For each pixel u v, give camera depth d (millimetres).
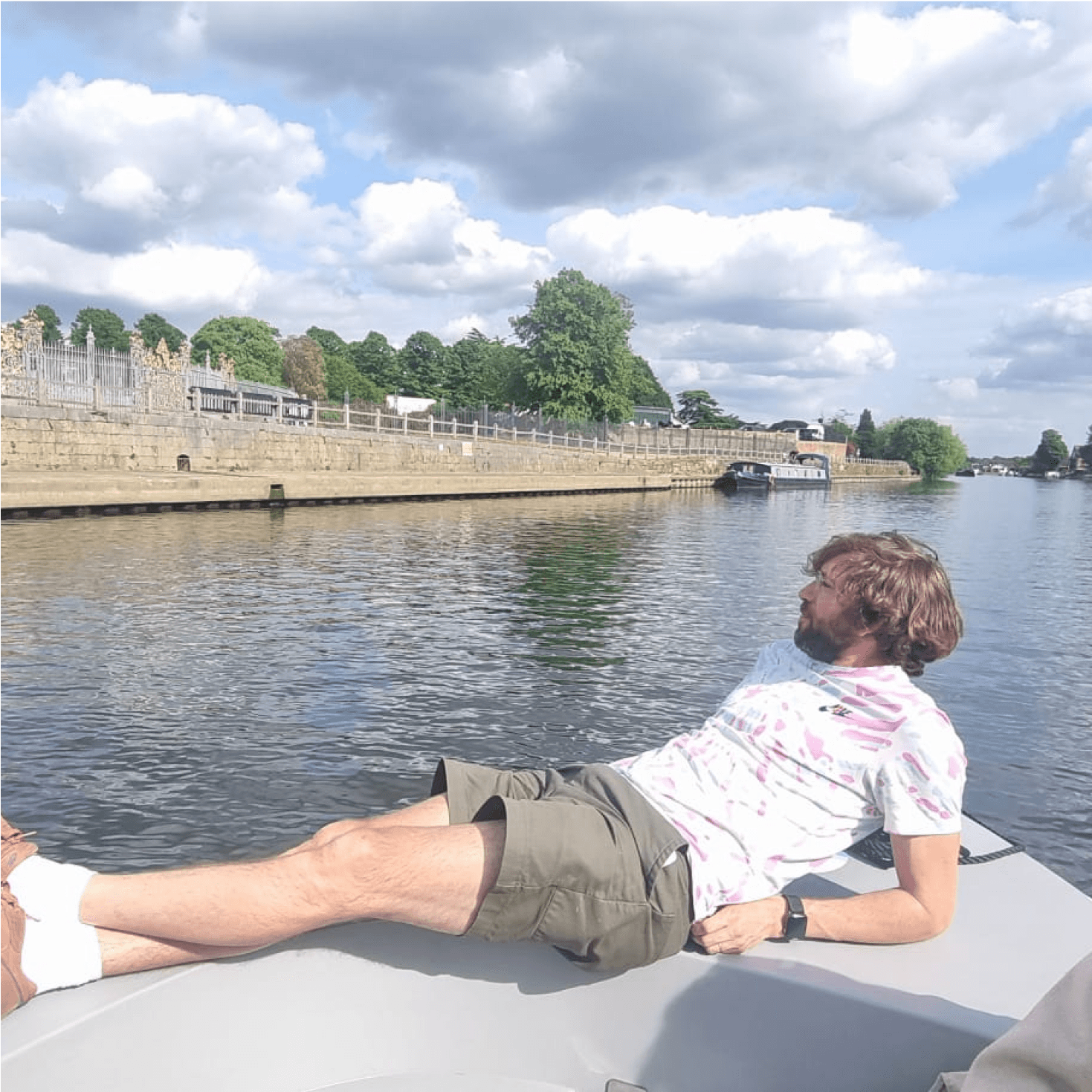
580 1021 1909
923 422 143125
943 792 1869
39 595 11367
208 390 35812
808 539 24344
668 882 1850
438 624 10523
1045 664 9359
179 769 5902
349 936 1869
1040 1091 1428
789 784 1959
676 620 11352
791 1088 1828
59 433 26781
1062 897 2154
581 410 62938
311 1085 1751
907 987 1812
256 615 10664
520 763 6223
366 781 5832
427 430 46031
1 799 5387
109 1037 1615
